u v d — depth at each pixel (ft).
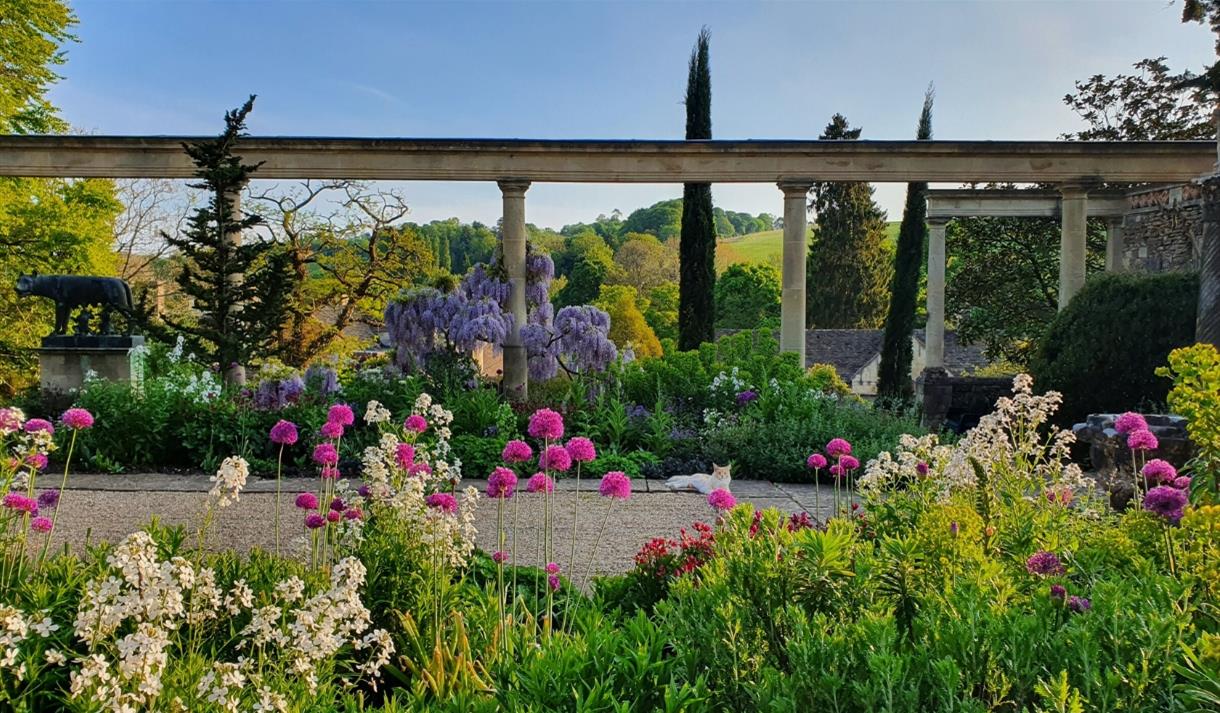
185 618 7.98
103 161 41.73
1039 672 6.31
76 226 55.52
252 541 17.92
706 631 7.53
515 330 40.68
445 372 33.53
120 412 28.17
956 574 7.88
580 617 9.27
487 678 7.95
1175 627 6.31
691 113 52.80
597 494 24.16
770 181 43.70
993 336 66.80
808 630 6.86
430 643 9.41
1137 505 11.43
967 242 65.21
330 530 11.70
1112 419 18.97
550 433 11.02
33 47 53.98
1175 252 46.78
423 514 10.87
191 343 33.91
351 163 42.47
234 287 34.45
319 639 7.20
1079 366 36.09
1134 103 59.21
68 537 18.20
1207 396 9.07
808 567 7.77
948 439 30.42
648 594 11.89
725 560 9.02
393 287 61.46
